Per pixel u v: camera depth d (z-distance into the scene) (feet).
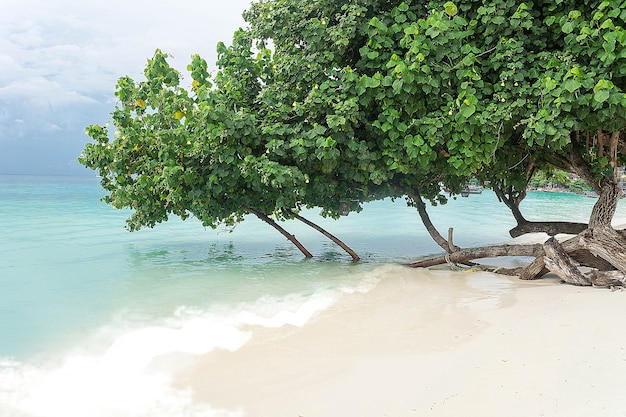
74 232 52.44
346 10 30.89
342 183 34.53
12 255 37.60
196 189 31.96
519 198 39.83
